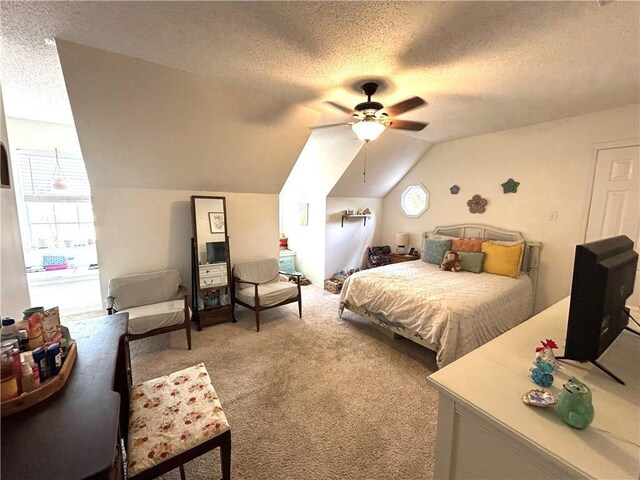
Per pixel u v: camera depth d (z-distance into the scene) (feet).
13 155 10.94
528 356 3.73
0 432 2.52
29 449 2.36
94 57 6.02
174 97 7.47
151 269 10.50
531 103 8.61
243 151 10.10
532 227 11.08
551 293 10.72
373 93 7.55
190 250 11.16
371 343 9.34
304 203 16.60
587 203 9.70
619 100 8.32
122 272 10.00
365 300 9.75
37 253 11.69
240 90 7.68
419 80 7.06
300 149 11.02
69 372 3.37
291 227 18.10
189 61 6.29
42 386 2.94
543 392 2.91
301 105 8.79
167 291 9.86
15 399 2.75
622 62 6.08
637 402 2.89
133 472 3.34
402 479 4.70
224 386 7.03
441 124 10.88
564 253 10.34
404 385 7.16
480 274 10.79
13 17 4.79
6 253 4.50
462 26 4.92
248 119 8.86
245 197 12.17
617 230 9.15
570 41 5.32
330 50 5.73
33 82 7.45
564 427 2.54
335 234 15.74
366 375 7.57
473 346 7.45
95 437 2.50
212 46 5.69
